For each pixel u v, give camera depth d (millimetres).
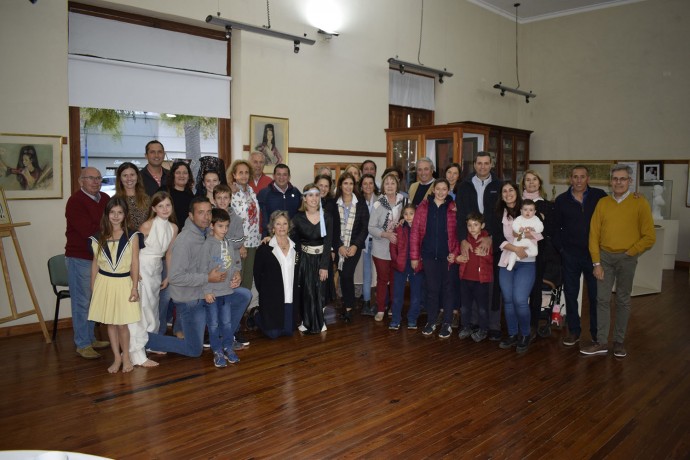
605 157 9430
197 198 3648
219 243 3723
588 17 9469
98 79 4871
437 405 3123
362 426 2842
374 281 6480
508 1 9141
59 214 4613
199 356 3951
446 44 8492
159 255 3781
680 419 2961
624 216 3885
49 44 4434
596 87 9469
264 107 5953
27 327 4477
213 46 5664
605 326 4059
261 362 3846
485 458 2531
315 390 3326
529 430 2822
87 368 3680
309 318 4551
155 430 2764
